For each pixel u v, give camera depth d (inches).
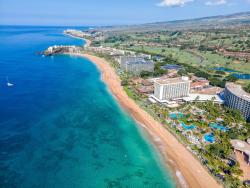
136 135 5044.3
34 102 6761.8
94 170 3927.2
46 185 3550.7
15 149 4397.1
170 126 5305.1
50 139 4800.7
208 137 4862.2
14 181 3592.5
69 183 3612.2
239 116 5787.4
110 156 4313.5
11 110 6122.1
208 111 6156.5
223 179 3631.9
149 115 5940.0
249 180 3567.9
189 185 3592.5
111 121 5689.0
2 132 4965.6
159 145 4633.4
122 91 7844.5
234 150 4355.3
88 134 5064.0
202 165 4008.4
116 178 3759.8
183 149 4471.0
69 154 4333.2
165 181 3698.3
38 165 3986.2
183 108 6304.1
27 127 5236.2
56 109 6314.0
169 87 6683.1
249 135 4896.7
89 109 6382.9
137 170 3951.8
